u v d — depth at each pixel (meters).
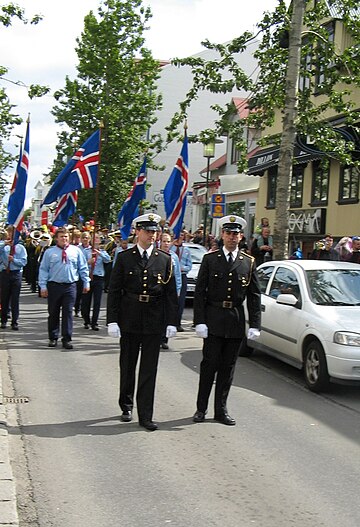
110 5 30.75
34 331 13.16
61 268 11.21
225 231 7.16
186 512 4.79
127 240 14.25
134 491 5.16
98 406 7.65
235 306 7.09
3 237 14.08
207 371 7.10
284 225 15.16
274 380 9.41
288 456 6.10
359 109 20.11
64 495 5.06
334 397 8.48
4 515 4.55
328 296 9.30
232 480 5.45
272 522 4.66
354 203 20.50
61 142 31.70
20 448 6.11
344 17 15.88
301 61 17.06
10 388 8.37
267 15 15.99
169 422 7.10
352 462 5.99
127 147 31.03
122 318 6.92
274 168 26.47
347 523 4.69
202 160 47.00
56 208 14.55
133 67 31.19
